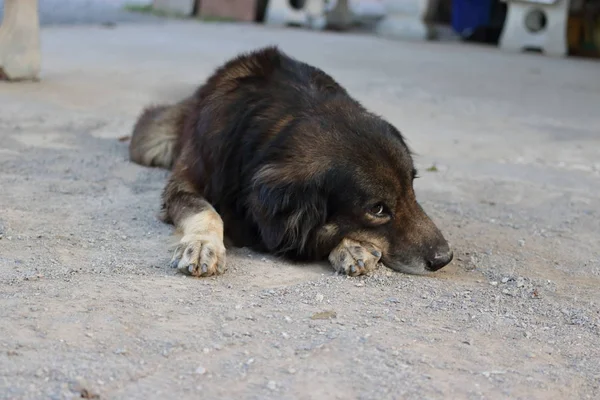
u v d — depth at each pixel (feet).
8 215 7.56
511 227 8.18
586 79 15.78
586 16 19.92
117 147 9.45
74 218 7.66
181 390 5.80
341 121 7.18
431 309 6.68
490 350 6.30
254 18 22.52
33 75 11.95
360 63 16.03
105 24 20.11
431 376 6.02
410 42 20.29
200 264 6.88
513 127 11.27
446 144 10.36
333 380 5.93
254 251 7.37
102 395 5.72
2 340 6.03
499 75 15.69
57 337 6.09
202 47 16.83
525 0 19.29
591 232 8.17
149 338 6.15
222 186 7.41
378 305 6.68
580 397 5.99
